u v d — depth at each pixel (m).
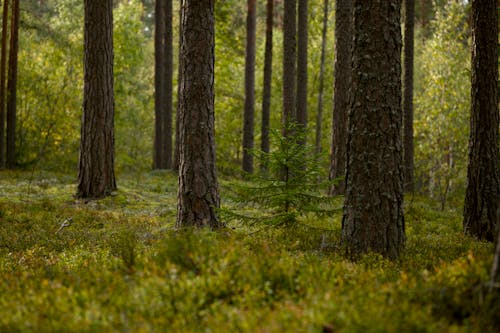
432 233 10.41
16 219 11.05
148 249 7.31
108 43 15.38
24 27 24.22
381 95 6.92
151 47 49.56
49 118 26.56
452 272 4.57
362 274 4.98
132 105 36.31
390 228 6.88
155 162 28.00
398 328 3.43
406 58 20.47
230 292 4.40
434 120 24.28
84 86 15.23
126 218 11.89
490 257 4.69
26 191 15.65
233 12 31.20
